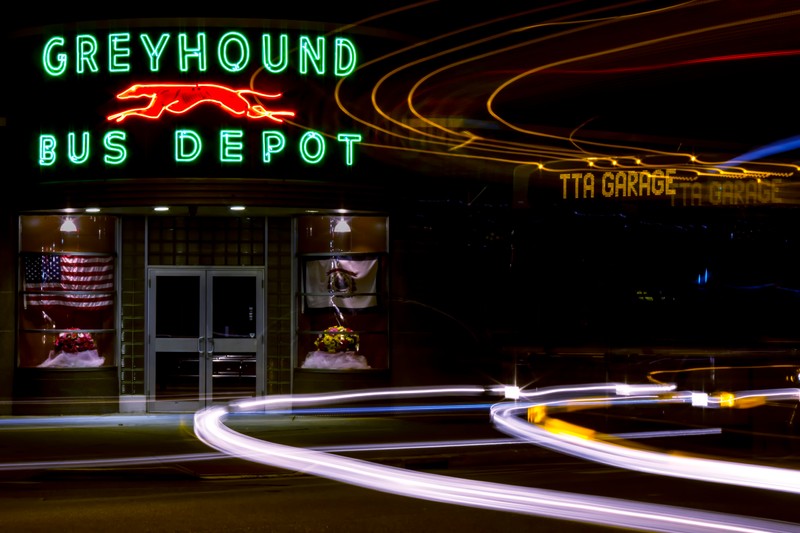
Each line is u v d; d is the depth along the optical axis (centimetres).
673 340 1581
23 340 1698
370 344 1731
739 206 1711
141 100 1594
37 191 1628
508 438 1388
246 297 1761
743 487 981
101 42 1603
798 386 1327
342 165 1625
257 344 1755
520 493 948
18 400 1688
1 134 1638
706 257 1662
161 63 1595
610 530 773
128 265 1750
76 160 1603
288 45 1606
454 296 1741
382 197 1667
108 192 1595
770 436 1268
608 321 1638
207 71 1593
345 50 1625
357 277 1730
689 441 1305
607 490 966
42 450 1281
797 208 1694
